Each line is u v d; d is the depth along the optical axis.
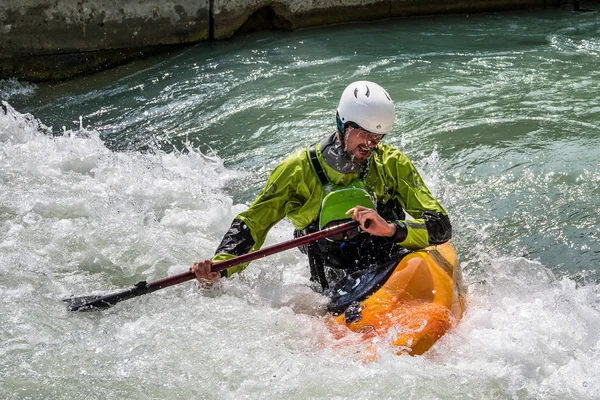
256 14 11.18
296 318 4.43
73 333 4.38
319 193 4.45
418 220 4.33
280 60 10.02
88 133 8.05
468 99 8.44
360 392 3.81
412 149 7.30
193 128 8.10
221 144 7.69
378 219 4.18
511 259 5.45
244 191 6.72
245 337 4.33
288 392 3.84
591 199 6.24
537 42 10.53
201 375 4.01
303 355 4.14
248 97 8.82
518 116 7.93
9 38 9.56
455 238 5.80
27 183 6.57
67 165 7.02
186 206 6.36
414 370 3.92
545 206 6.20
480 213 6.16
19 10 9.50
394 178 4.46
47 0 9.61
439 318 4.18
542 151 7.10
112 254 5.45
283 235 5.77
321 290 4.64
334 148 4.38
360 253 4.56
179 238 5.71
